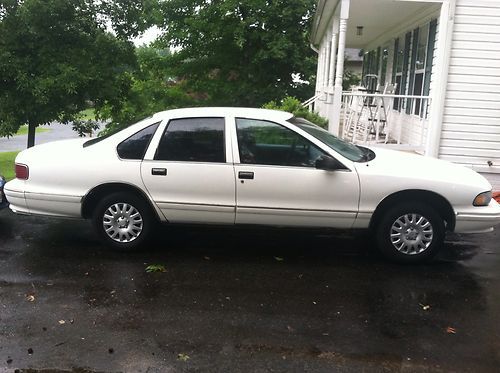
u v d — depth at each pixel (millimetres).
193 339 3768
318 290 4734
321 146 5355
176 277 4965
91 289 4641
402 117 11430
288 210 5367
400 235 5418
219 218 5496
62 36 10875
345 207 5332
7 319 4039
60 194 5539
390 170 5348
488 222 5375
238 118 5473
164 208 5508
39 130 27562
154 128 5512
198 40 21875
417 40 11047
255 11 21625
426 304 4480
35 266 5191
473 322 4145
